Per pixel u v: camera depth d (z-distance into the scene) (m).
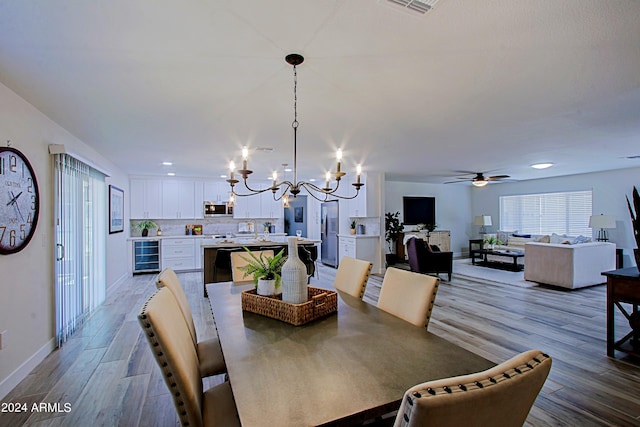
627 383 2.43
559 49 1.81
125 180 6.57
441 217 9.82
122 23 1.54
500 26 1.59
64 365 2.70
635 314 2.87
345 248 7.53
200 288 5.58
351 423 0.93
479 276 6.68
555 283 5.56
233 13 1.47
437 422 0.66
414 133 3.61
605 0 1.38
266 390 1.05
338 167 2.91
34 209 2.65
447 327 3.63
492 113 2.93
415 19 1.53
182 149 4.36
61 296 3.13
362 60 1.94
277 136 3.71
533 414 2.06
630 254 6.54
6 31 1.59
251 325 1.69
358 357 1.30
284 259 2.12
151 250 7.05
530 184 8.52
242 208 8.03
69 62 1.93
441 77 2.18
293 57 1.88
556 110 2.85
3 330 2.24
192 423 1.19
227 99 2.55
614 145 4.27
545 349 3.04
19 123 2.46
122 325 3.68
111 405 2.13
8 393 2.27
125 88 2.32
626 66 2.03
